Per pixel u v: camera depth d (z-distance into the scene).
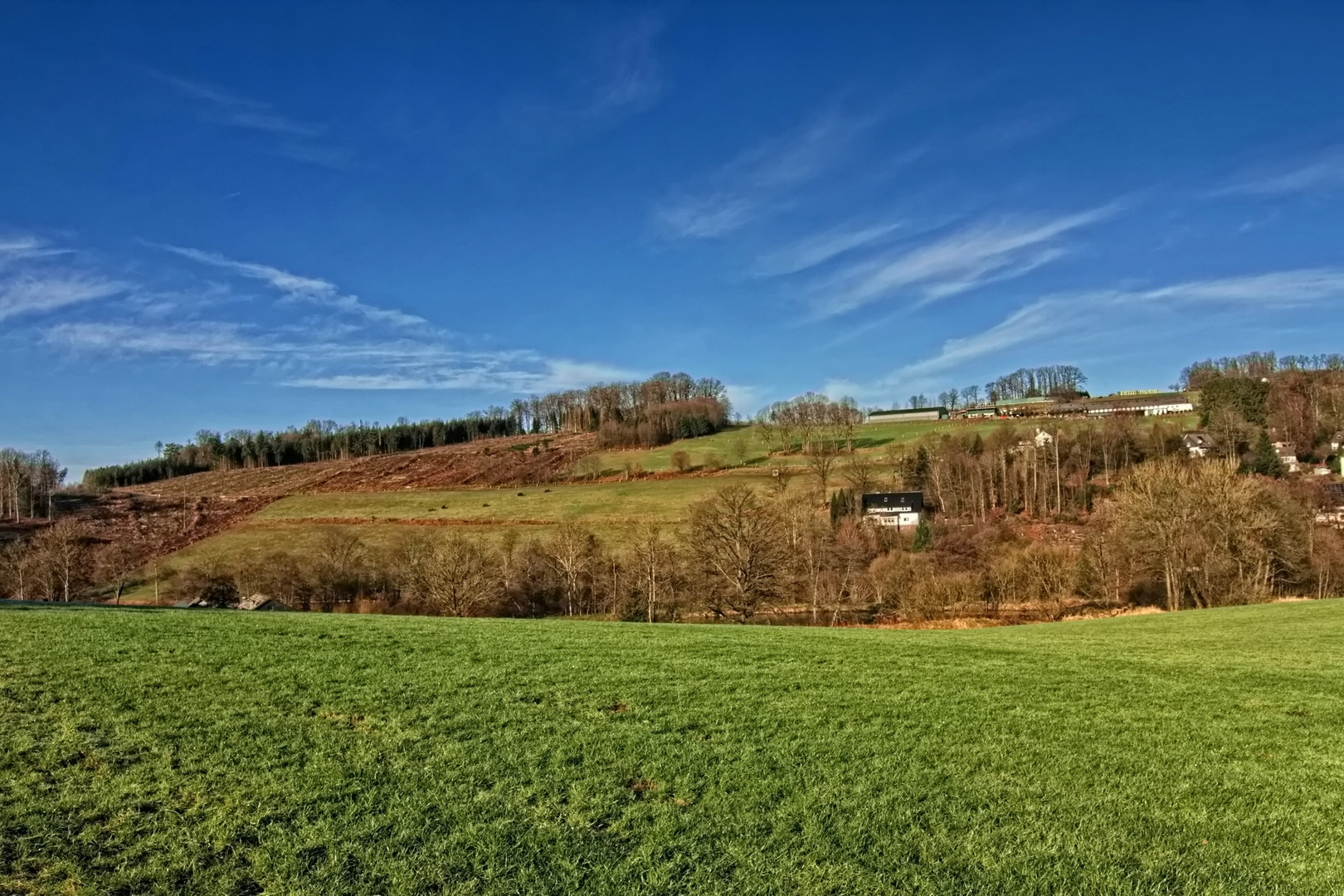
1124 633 31.55
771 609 72.56
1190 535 57.12
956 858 8.76
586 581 77.31
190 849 8.41
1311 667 20.88
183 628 22.77
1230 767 11.95
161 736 11.99
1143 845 9.20
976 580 69.38
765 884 8.09
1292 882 8.39
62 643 19.09
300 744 11.84
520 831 9.09
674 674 17.80
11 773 10.26
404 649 20.34
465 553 73.50
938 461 109.12
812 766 11.60
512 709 14.34
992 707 15.39
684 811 9.82
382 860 8.27
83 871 7.85
